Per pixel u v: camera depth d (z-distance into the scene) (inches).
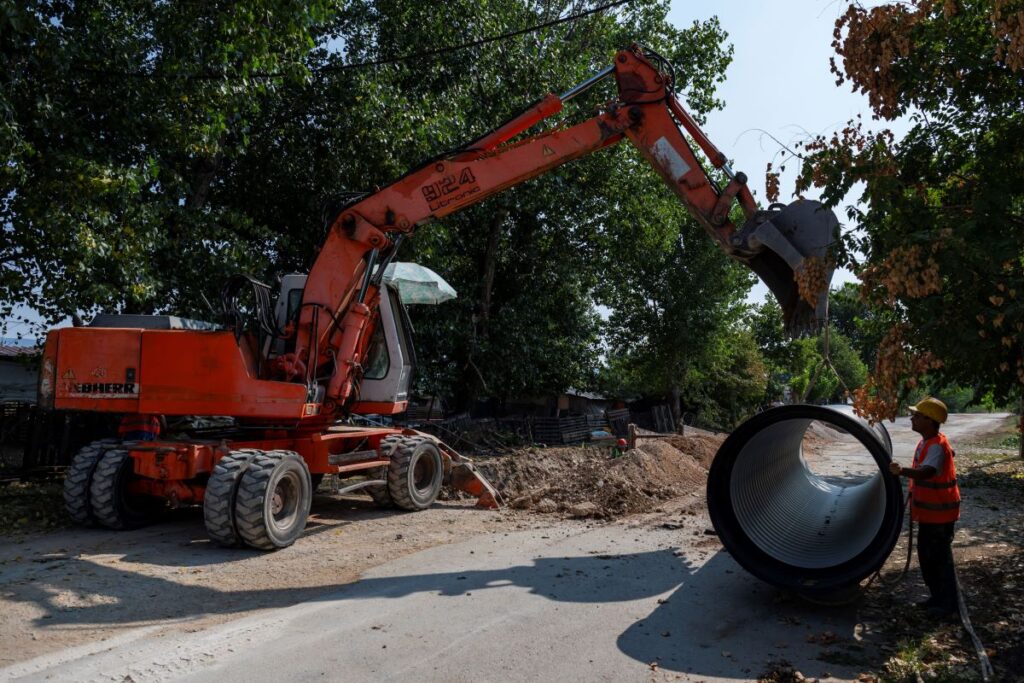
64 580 280.5
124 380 381.7
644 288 1362.0
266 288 396.5
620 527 407.2
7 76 440.8
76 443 541.0
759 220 334.0
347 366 404.5
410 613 252.1
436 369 899.4
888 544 251.8
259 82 584.4
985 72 232.2
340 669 202.4
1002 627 242.1
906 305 227.0
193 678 195.2
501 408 1060.5
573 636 233.1
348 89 685.9
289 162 722.2
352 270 401.4
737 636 237.1
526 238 1000.2
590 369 1098.1
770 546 281.1
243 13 543.2
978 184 231.3
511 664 208.7
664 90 369.7
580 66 940.6
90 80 517.3
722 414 1664.6
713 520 277.6
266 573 300.8
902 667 207.0
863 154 241.0
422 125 708.7
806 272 272.1
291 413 370.6
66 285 499.2
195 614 249.0
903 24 232.7
